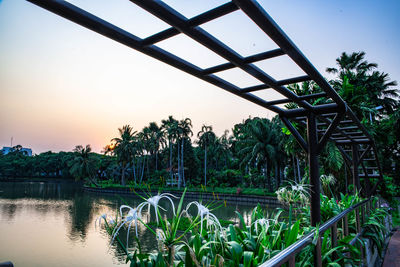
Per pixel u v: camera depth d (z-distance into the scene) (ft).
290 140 44.57
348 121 14.28
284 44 5.87
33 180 314.76
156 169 189.88
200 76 7.43
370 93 69.00
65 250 42.70
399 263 16.42
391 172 69.36
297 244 5.80
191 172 172.24
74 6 4.82
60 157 321.11
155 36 5.58
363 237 16.29
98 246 44.60
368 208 20.97
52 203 107.34
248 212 75.10
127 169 203.82
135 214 5.38
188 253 5.78
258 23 5.23
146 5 4.61
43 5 4.58
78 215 77.82
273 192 103.24
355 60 73.72
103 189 161.79
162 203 87.15
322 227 7.77
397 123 65.21
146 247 38.99
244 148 112.06
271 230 9.21
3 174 325.83
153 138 189.57
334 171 38.70
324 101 27.81
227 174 143.74
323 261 8.74
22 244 46.70
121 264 34.68
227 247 7.25
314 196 11.62
